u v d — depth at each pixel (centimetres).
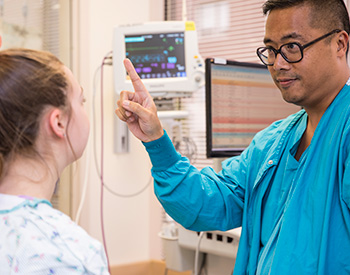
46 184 80
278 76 106
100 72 249
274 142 119
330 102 107
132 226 266
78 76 246
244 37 254
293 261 99
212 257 198
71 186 246
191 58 221
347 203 96
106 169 252
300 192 103
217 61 182
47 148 79
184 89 219
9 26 223
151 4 274
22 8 229
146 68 222
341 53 105
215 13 265
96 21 248
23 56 79
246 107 194
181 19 276
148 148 116
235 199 124
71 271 70
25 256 70
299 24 102
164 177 119
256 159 122
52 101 78
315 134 104
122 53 222
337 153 99
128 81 220
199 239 181
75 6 246
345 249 97
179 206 120
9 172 77
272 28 106
